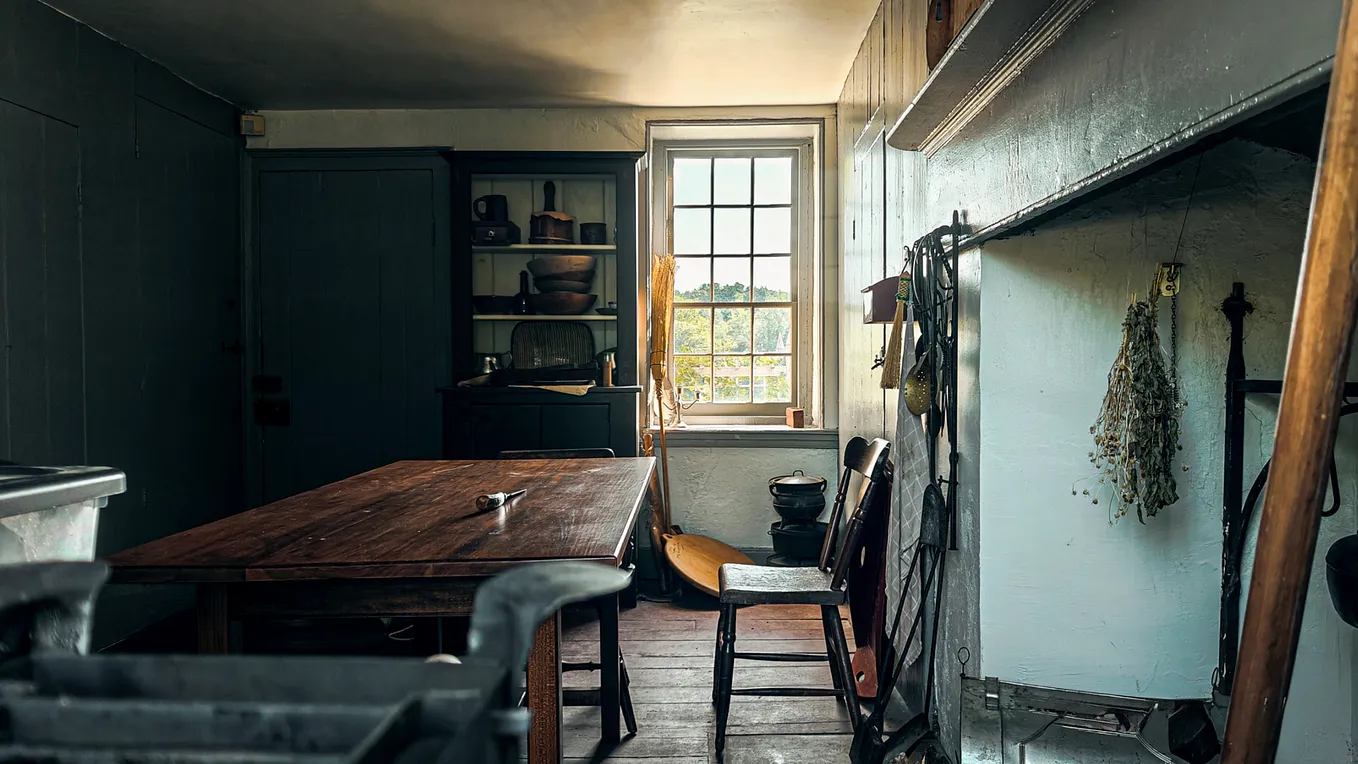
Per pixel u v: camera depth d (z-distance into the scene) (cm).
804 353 515
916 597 271
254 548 168
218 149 464
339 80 439
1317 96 106
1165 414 183
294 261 479
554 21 364
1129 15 124
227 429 469
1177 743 167
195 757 31
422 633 262
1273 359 192
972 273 216
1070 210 198
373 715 34
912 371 238
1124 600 205
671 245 514
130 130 393
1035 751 167
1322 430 71
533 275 474
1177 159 139
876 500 320
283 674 39
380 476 299
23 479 81
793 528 441
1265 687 74
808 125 499
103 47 375
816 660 270
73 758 32
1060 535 208
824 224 493
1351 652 180
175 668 39
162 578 152
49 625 44
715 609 423
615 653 260
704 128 503
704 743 261
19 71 329
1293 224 190
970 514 218
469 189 458
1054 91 155
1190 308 198
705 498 495
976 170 206
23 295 331
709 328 516
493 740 37
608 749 256
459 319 461
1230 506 183
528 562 155
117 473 94
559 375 454
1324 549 178
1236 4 96
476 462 343
